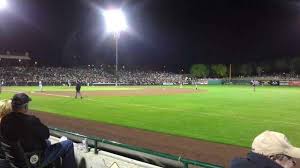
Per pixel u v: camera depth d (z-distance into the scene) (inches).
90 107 954.1
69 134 285.9
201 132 559.8
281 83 3326.8
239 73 4525.1
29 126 218.2
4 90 1838.1
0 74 2731.3
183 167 191.0
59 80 2881.4
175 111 862.5
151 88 2389.3
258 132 565.0
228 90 2121.1
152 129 584.4
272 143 118.6
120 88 2338.8
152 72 3978.8
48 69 3206.2
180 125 632.4
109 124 639.1
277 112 857.5
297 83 3179.1
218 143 473.7
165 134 537.3
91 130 570.3
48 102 1109.7
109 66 4202.8
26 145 217.8
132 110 882.8
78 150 256.5
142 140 490.3
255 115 792.9
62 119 705.6
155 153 207.8
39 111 845.2
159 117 743.7
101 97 1358.3
